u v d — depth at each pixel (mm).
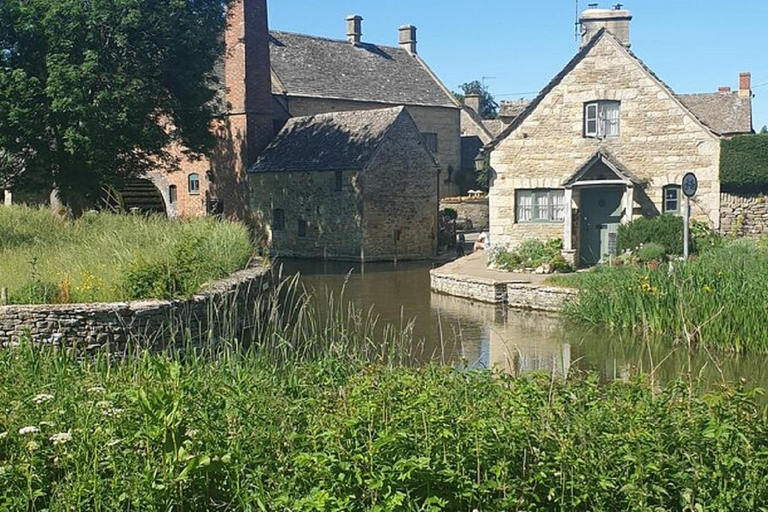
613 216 23359
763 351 12539
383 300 20125
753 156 22016
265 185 36375
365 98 44031
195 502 4938
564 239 22750
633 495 4879
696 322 13367
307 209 34656
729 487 5035
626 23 26047
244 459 5234
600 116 23281
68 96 22500
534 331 15180
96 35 24156
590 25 26219
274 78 40906
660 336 13922
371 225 32750
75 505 4797
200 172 39219
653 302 14125
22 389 6676
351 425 5258
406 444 5051
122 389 6551
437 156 48469
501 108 43031
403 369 7664
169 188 40906
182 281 13180
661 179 22812
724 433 5258
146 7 24656
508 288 18875
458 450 5059
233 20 37125
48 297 12438
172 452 4941
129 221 20766
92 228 19734
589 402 6223
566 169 23609
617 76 23047
